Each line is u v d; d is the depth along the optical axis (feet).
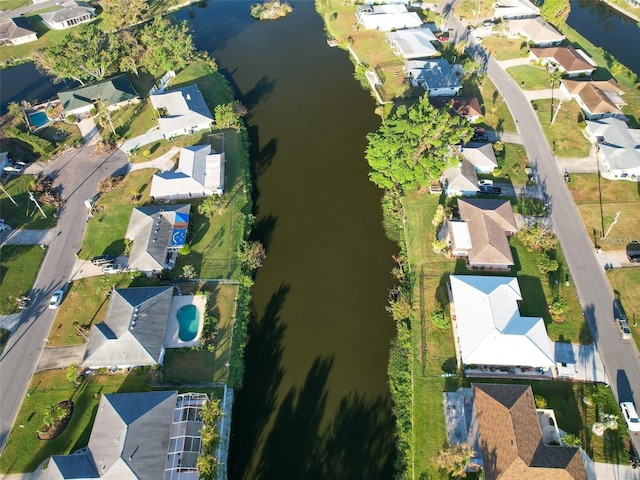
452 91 411.34
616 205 314.96
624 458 210.18
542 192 326.65
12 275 290.15
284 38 517.55
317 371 250.78
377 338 263.90
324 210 331.77
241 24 545.85
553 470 194.29
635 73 439.63
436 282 280.51
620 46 481.87
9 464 217.56
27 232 316.60
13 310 275.39
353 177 355.36
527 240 290.76
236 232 312.29
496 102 403.54
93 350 243.19
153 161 363.35
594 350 247.29
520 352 237.86
